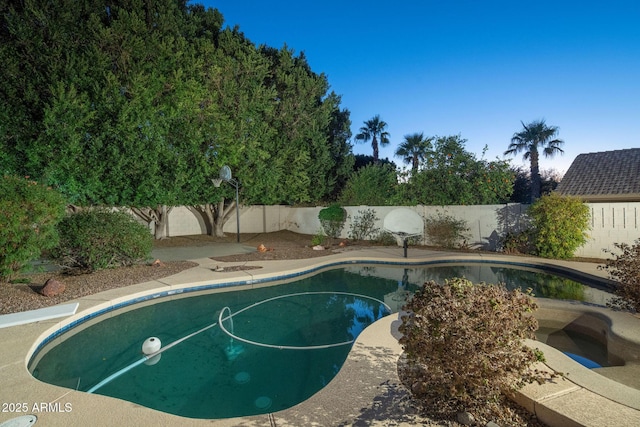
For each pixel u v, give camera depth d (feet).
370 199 50.83
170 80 38.34
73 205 38.29
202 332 17.04
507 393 9.00
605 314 14.83
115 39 36.09
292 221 62.54
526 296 9.32
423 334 8.57
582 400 8.30
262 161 46.37
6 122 32.58
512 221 36.14
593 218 31.35
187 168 41.88
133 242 26.50
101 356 14.34
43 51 34.01
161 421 8.39
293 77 52.85
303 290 24.81
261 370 13.05
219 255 36.06
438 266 32.09
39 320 15.89
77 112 33.22
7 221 18.95
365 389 9.83
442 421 8.23
